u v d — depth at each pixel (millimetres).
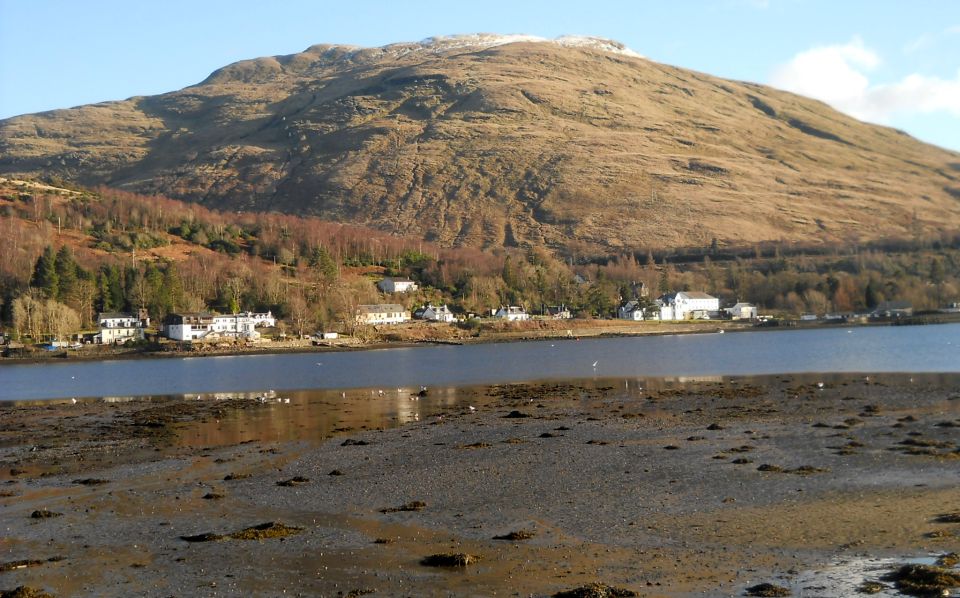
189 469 55906
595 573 32062
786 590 29312
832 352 151375
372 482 49625
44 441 71812
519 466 52719
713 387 97250
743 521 38000
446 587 31250
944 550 32719
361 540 37625
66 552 37188
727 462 51188
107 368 179500
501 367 146250
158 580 33062
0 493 49812
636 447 57938
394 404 91500
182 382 133375
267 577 33000
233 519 42031
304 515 42438
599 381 111625
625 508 41281
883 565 31422
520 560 33969
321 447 63250
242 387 120250
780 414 71812
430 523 40062
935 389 84812
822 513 38656
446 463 54688
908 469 46781
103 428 78750
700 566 32312
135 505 45719
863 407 73812
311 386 118438
